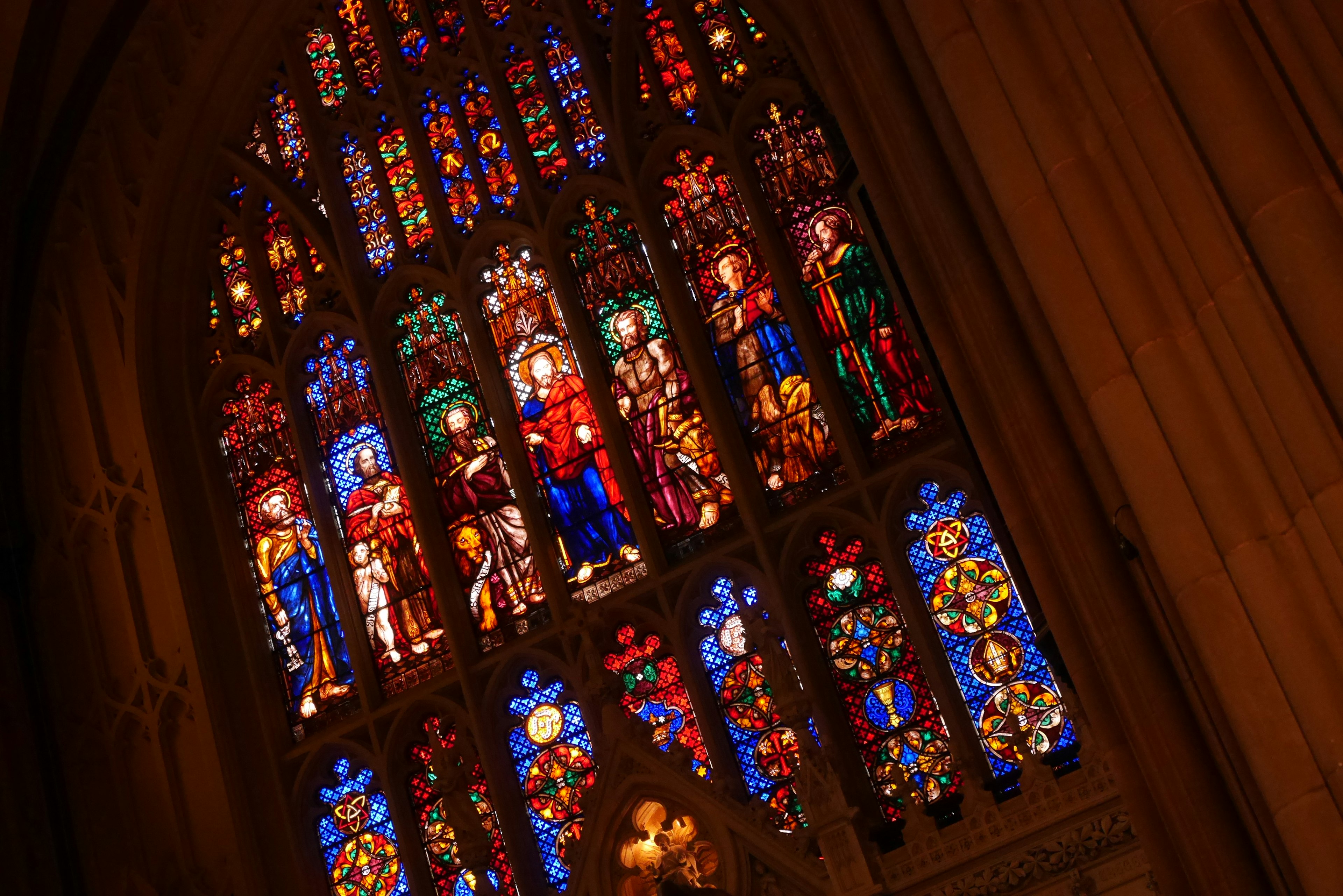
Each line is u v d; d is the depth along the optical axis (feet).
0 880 56.29
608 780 50.78
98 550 64.69
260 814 58.49
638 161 62.28
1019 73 27.78
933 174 34.19
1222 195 24.81
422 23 67.31
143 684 61.31
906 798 48.67
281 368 64.75
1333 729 22.54
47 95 66.28
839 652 54.39
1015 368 32.35
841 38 36.94
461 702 58.13
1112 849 45.57
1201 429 24.57
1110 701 30.94
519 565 59.57
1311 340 23.27
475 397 62.49
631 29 63.98
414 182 65.92
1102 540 30.99
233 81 68.44
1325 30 24.50
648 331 60.64
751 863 48.80
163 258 67.15
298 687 61.05
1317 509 23.21
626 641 56.65
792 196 60.44
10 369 66.44
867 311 58.08
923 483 55.16
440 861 56.59
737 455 57.31
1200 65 24.90
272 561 63.05
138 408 64.39
